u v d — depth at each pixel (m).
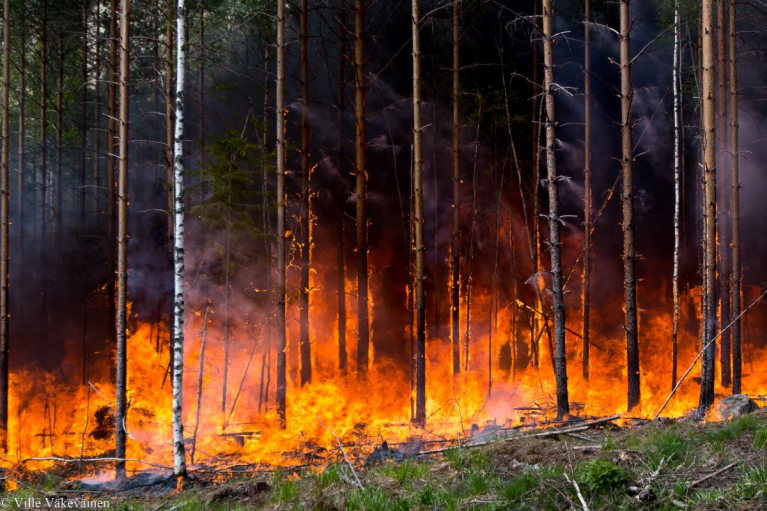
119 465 12.52
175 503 9.28
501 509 7.46
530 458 9.26
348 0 23.19
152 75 26.81
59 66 24.50
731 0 17.22
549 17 14.21
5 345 17.45
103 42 25.00
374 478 9.22
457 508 7.57
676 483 7.59
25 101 25.67
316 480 8.88
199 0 21.67
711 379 12.87
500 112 22.89
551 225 14.20
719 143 18.88
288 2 19.22
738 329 16.11
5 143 17.88
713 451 8.57
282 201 16.53
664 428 10.21
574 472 8.20
